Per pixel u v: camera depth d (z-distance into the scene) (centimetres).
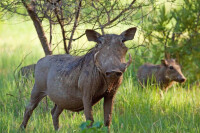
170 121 2342
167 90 3544
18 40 6438
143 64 3625
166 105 2652
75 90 2012
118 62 1709
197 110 2545
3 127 2264
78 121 2364
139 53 3744
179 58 3747
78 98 2016
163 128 2223
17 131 2234
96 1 2541
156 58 3762
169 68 3381
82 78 1939
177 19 3722
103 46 1772
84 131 1539
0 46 5781
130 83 3033
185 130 2153
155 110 2562
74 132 2169
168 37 3719
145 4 2758
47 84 2169
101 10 2627
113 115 2470
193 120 2261
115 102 2680
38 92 2261
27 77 3023
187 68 3712
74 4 2498
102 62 1723
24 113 2306
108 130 2014
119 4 2738
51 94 2144
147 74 3503
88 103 1934
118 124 2172
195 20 3703
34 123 2338
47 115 2483
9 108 2723
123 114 2498
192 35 3697
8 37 6800
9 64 4341
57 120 2322
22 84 2897
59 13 2638
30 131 2206
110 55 1733
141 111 2519
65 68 2080
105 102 2027
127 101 2647
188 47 3675
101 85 1916
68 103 2072
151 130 2098
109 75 1681
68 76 2031
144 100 2680
